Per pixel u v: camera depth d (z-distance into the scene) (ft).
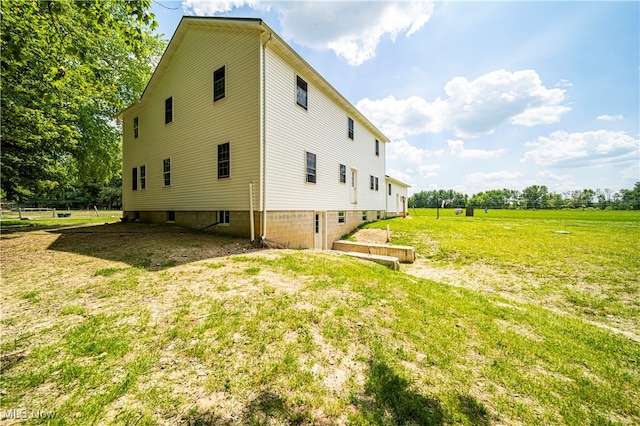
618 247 29.37
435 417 6.62
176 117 35.91
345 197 45.80
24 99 33.83
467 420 6.64
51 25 19.40
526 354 9.96
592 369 9.37
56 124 40.19
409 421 6.48
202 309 11.12
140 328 9.59
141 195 44.16
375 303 13.25
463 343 10.46
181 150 35.24
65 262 17.30
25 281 13.91
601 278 21.04
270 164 27.30
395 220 61.57
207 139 31.40
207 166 31.45
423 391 7.53
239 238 27.07
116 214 93.25
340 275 16.99
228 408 6.43
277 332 9.79
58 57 20.98
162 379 7.25
